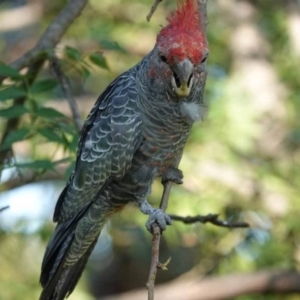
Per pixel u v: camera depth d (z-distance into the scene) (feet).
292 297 48.21
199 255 57.00
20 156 45.16
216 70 55.06
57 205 30.40
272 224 47.96
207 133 49.37
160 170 28.91
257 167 49.57
